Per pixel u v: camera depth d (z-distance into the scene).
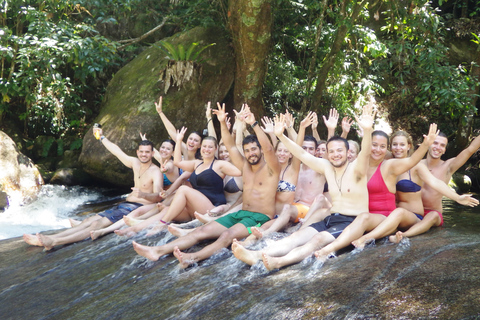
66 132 11.54
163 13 12.17
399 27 9.27
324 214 4.70
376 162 4.64
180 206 5.40
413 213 4.71
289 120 5.73
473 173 9.93
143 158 6.15
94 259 4.80
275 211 5.18
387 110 11.59
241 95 9.71
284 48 11.27
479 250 3.66
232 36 9.62
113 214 5.89
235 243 3.87
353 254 3.96
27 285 4.35
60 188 9.42
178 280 3.92
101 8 10.22
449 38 11.28
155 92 9.62
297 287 3.37
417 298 2.88
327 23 11.16
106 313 3.55
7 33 9.18
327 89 10.74
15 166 8.80
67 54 9.00
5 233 6.53
